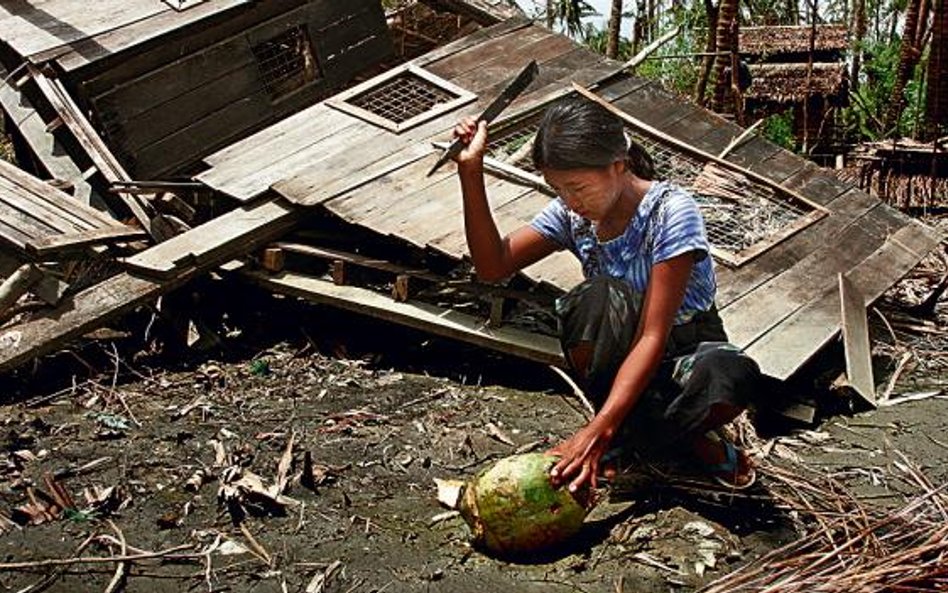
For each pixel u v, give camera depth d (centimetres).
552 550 328
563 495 318
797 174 592
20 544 331
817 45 1518
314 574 316
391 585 309
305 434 412
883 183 841
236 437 409
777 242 523
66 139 626
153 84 654
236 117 695
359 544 333
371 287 513
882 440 422
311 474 368
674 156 589
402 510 355
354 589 308
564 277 464
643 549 329
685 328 342
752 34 1545
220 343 504
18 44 630
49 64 625
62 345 461
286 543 333
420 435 414
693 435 353
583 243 352
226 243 501
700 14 1342
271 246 519
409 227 497
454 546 332
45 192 527
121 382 465
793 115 1476
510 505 317
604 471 356
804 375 461
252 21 697
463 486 349
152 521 347
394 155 562
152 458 390
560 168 316
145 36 646
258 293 551
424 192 529
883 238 554
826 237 541
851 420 443
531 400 451
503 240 360
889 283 524
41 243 472
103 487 367
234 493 352
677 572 317
